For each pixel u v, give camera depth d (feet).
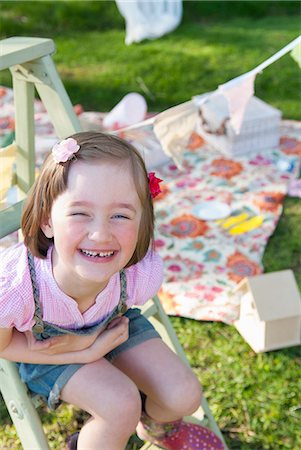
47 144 11.04
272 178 10.85
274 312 7.40
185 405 5.52
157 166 11.16
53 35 16.43
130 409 5.18
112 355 5.79
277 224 9.86
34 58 5.95
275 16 17.65
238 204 10.21
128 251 4.88
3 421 6.80
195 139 12.05
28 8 17.13
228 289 8.52
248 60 14.93
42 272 5.15
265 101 13.26
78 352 5.41
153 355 5.70
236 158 11.41
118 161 4.79
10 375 5.41
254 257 9.12
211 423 6.43
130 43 15.90
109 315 5.58
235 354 7.60
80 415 6.85
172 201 10.31
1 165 6.43
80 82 14.03
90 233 4.69
